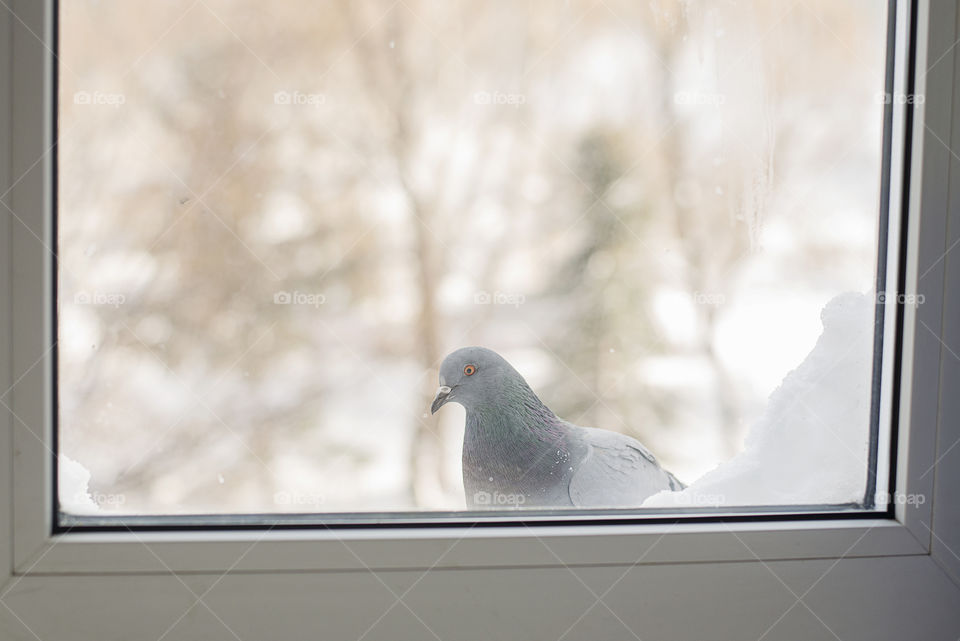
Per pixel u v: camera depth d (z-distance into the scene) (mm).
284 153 2211
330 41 2240
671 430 2234
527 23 2293
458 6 2330
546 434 1150
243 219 2135
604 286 2379
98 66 1577
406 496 2205
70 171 1392
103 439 1499
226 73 2043
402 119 2377
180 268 1983
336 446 2197
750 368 1851
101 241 1624
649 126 2221
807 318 1435
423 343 2398
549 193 2396
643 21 2170
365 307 2361
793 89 1521
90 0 1517
